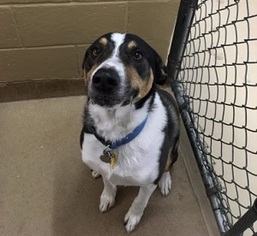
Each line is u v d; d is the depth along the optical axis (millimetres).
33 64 1729
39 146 1691
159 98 1208
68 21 1569
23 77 1784
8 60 1685
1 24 1514
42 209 1501
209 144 1673
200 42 1947
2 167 1614
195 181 1607
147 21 1671
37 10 1490
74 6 1512
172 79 1896
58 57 1722
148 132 1116
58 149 1688
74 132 1754
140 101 1059
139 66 1045
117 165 1162
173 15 1663
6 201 1515
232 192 1521
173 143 1326
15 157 1648
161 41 1802
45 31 1587
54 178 1592
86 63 1119
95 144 1156
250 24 2078
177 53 1762
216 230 1461
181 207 1527
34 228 1450
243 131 1698
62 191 1556
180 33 1656
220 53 1955
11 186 1558
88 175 1605
